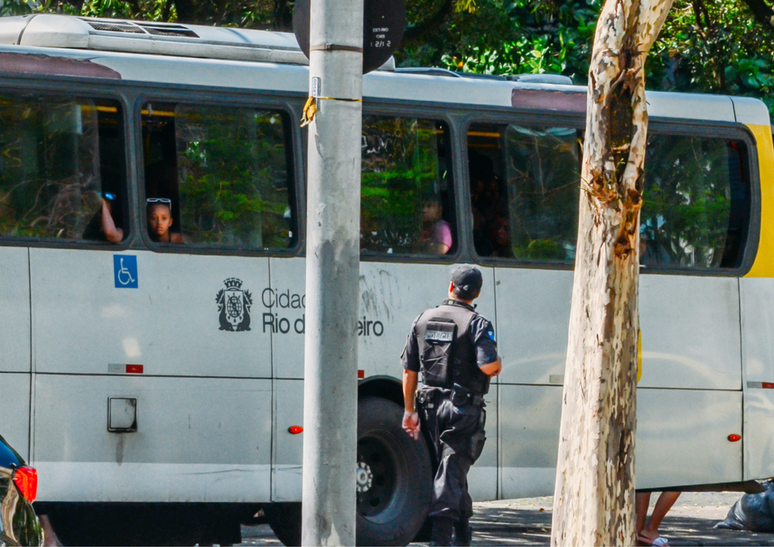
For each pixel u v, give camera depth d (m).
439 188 19.88
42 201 17.14
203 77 18.28
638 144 12.92
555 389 20.33
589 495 13.08
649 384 21.00
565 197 20.70
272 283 18.42
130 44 18.38
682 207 21.59
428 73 20.97
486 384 17.94
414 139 19.75
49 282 17.05
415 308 19.42
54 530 18.22
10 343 16.75
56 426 16.94
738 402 21.56
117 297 17.42
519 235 20.36
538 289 20.36
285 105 18.72
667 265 21.39
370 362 19.05
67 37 17.98
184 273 17.88
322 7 11.87
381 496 19.48
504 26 33.62
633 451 13.20
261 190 18.52
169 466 17.58
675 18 38.84
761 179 22.08
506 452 19.97
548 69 36.31
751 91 38.12
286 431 18.34
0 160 16.94
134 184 17.64
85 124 17.50
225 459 17.94
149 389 17.52
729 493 31.81
